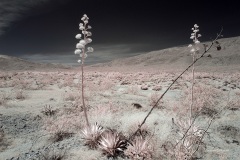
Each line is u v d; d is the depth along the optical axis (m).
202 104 10.68
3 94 14.13
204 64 114.38
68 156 6.35
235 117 9.82
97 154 6.41
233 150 6.98
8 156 6.41
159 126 8.45
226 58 122.06
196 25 7.40
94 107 11.18
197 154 6.66
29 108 11.23
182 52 176.62
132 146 6.32
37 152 6.66
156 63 171.75
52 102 12.71
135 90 17.30
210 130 8.39
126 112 10.39
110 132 6.93
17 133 8.09
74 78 33.12
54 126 8.22
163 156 6.46
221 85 22.41
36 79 29.41
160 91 18.30
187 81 26.27
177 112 10.29
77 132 8.07
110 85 20.19
